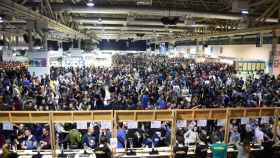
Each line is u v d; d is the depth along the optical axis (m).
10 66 28.20
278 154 9.45
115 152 8.80
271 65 21.34
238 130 10.63
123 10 14.91
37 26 14.64
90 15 22.17
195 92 17.53
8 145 8.64
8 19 16.73
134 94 16.34
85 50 41.72
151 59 47.34
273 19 17.11
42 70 17.42
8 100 14.05
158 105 14.23
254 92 17.48
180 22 21.50
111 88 18.89
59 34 30.19
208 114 9.15
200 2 16.75
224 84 20.20
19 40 34.97
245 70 22.41
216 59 31.39
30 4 13.10
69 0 16.03
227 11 16.69
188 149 9.30
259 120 10.87
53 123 8.60
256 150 9.57
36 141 9.66
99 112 8.55
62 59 27.77
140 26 28.77
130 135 9.83
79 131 10.00
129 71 27.17
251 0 15.84
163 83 21.12
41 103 14.02
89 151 9.20
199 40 36.94
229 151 9.44
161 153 9.27
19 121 8.42
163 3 16.98
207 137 10.27
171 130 9.60
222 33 23.19
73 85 19.12
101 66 30.86
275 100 15.43
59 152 9.06
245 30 18.62
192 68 29.52
